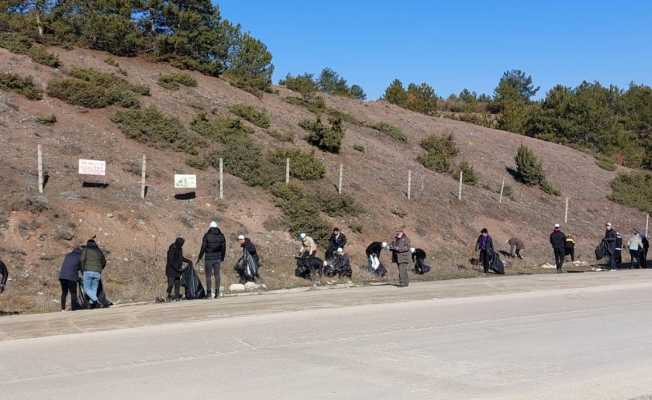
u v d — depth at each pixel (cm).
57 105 3078
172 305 1609
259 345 1145
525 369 984
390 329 1309
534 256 3244
